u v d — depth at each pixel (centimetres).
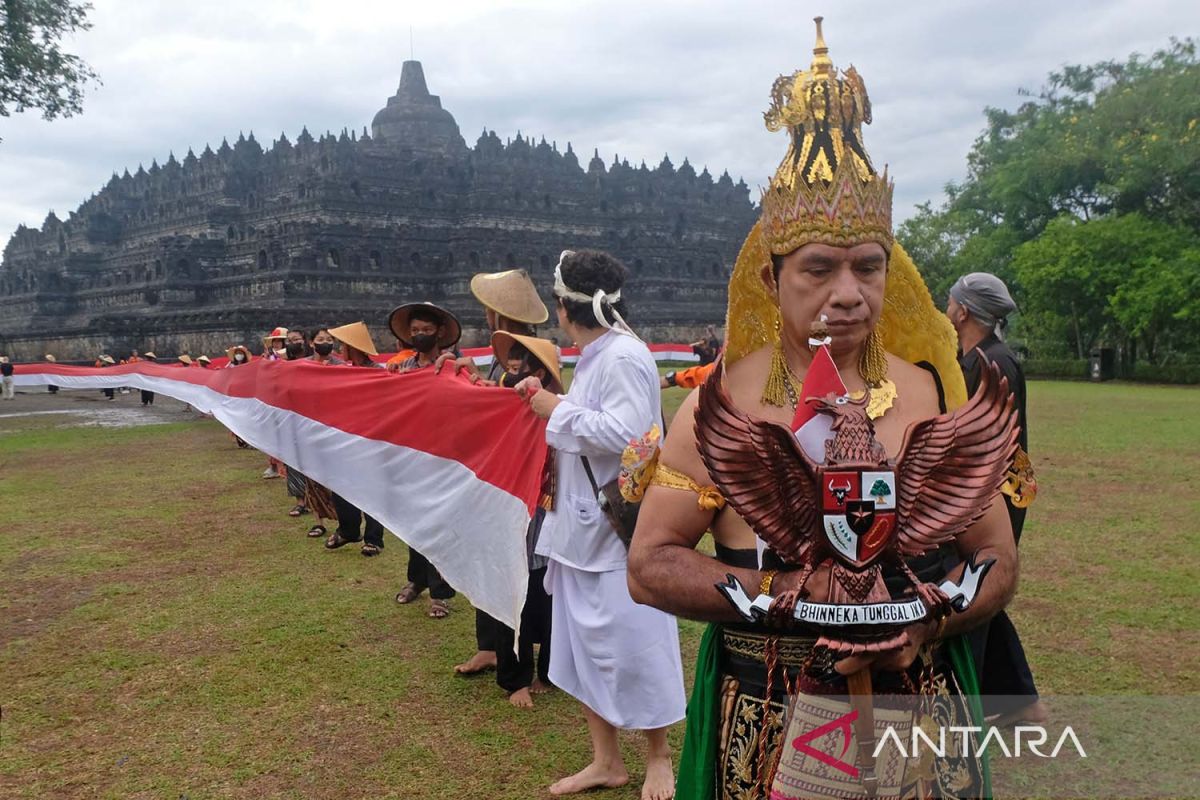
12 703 547
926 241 5597
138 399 3559
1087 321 4391
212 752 477
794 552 189
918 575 214
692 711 233
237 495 1282
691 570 206
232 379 830
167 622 702
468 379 580
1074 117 4691
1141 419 2155
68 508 1204
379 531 916
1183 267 3762
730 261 7069
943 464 194
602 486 404
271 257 5266
